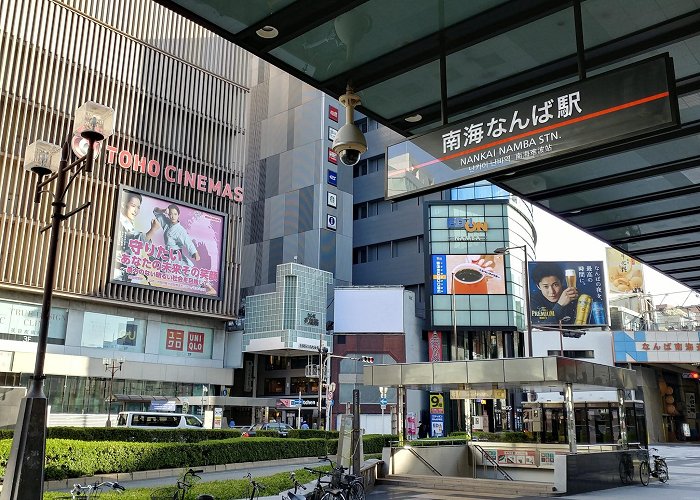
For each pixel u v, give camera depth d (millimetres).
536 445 22219
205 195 50125
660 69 4773
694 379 79188
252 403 52156
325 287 58750
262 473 20969
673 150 8023
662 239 10891
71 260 40938
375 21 5883
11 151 38750
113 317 44219
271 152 70188
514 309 58594
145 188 46094
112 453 18016
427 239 60750
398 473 20781
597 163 8336
